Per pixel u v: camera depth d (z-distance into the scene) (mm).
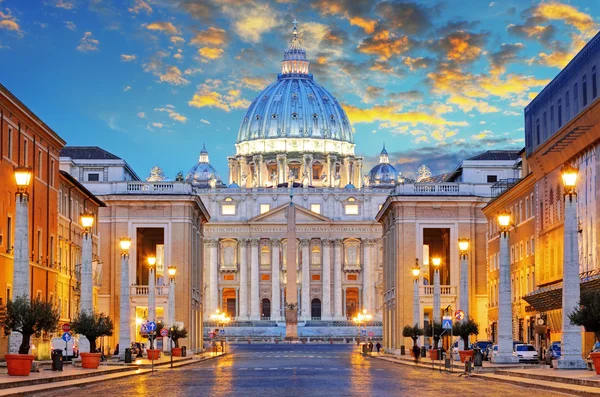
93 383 47375
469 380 51062
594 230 68875
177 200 115188
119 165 133500
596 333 46375
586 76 68438
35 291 72000
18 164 67062
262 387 44625
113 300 114438
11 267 64688
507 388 42969
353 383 48094
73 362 63656
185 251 114938
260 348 150875
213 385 46344
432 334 84250
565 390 38938
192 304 117562
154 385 46156
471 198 115812
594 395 34969
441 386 45094
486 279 115812
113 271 114938
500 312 61719
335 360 91500
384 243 132375
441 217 116188
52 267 77938
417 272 93938
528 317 89062
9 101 63250
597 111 64812
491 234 109500
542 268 83500
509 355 62344
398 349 113375
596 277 65312
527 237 90500
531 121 85500
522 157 104938
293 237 187750
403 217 115750
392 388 43562
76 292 89500
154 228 120938
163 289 112625
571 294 48656
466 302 72188
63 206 86312
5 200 63625
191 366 74875
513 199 97312
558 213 78500
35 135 72438
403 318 113812
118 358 70688
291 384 47219
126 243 71125
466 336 71750
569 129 71438
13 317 46000
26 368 44469
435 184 118062
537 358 68250
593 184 69125
